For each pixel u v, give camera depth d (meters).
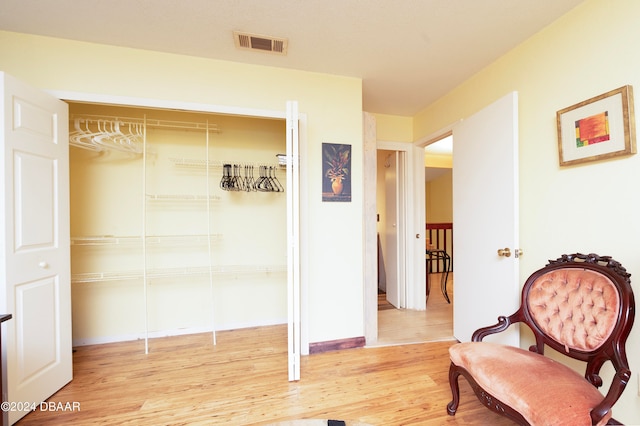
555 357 1.73
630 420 1.35
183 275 2.69
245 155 2.83
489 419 1.51
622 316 1.17
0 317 1.23
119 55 1.99
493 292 2.04
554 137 1.73
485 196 2.12
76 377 1.92
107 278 2.37
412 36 1.88
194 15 1.68
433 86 2.62
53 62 1.89
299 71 2.31
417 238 3.45
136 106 2.04
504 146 1.93
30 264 1.60
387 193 3.93
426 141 3.15
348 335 2.38
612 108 1.41
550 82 1.75
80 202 2.47
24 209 1.58
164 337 2.62
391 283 3.76
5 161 1.48
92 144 2.30
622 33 1.39
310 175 2.31
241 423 1.47
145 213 2.59
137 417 1.52
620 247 1.40
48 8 1.60
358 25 1.77
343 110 2.40
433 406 1.61
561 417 1.00
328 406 1.61
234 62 2.19
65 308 1.84
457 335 2.49
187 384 1.83
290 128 1.85
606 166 1.46
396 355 2.23
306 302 2.26
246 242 2.85
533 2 1.57
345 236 2.38
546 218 1.78
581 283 1.38
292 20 1.72
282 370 2.01
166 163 2.65
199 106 2.11
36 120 1.66
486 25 1.77
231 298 2.81
